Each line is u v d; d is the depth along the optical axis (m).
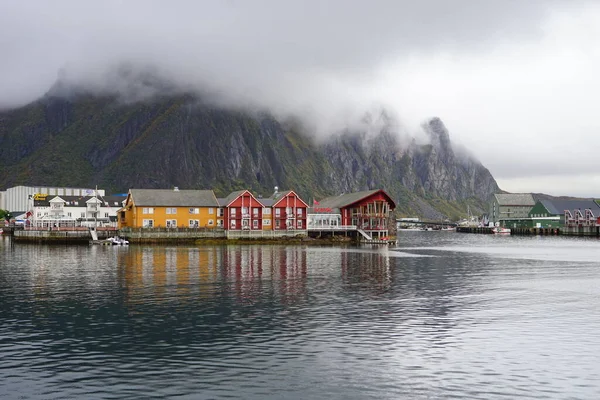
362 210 161.25
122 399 26.27
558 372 29.81
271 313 44.06
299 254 104.25
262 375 29.36
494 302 49.31
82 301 49.34
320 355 32.72
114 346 34.56
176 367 30.59
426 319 42.00
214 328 38.97
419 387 27.69
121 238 143.50
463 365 30.95
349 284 60.38
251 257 96.12
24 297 51.59
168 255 100.69
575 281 63.88
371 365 30.94
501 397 26.44
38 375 29.33
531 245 149.62
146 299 50.34
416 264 84.19
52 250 116.19
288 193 159.38
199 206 153.75
